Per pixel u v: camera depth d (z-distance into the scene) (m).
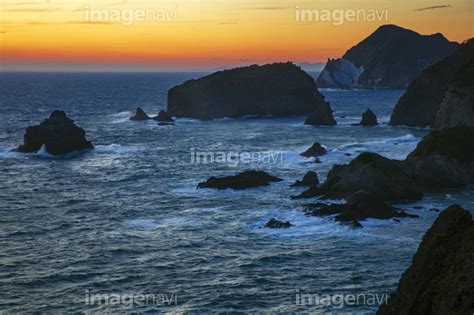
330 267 51.88
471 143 86.62
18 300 45.75
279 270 51.53
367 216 65.75
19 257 55.59
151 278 50.19
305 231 62.97
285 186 85.94
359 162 76.88
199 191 84.00
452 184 83.31
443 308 27.81
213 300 45.19
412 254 54.69
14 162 110.88
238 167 104.38
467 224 32.12
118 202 78.00
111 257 55.62
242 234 62.56
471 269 28.50
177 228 65.31
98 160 113.44
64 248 58.34
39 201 78.88
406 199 75.06
